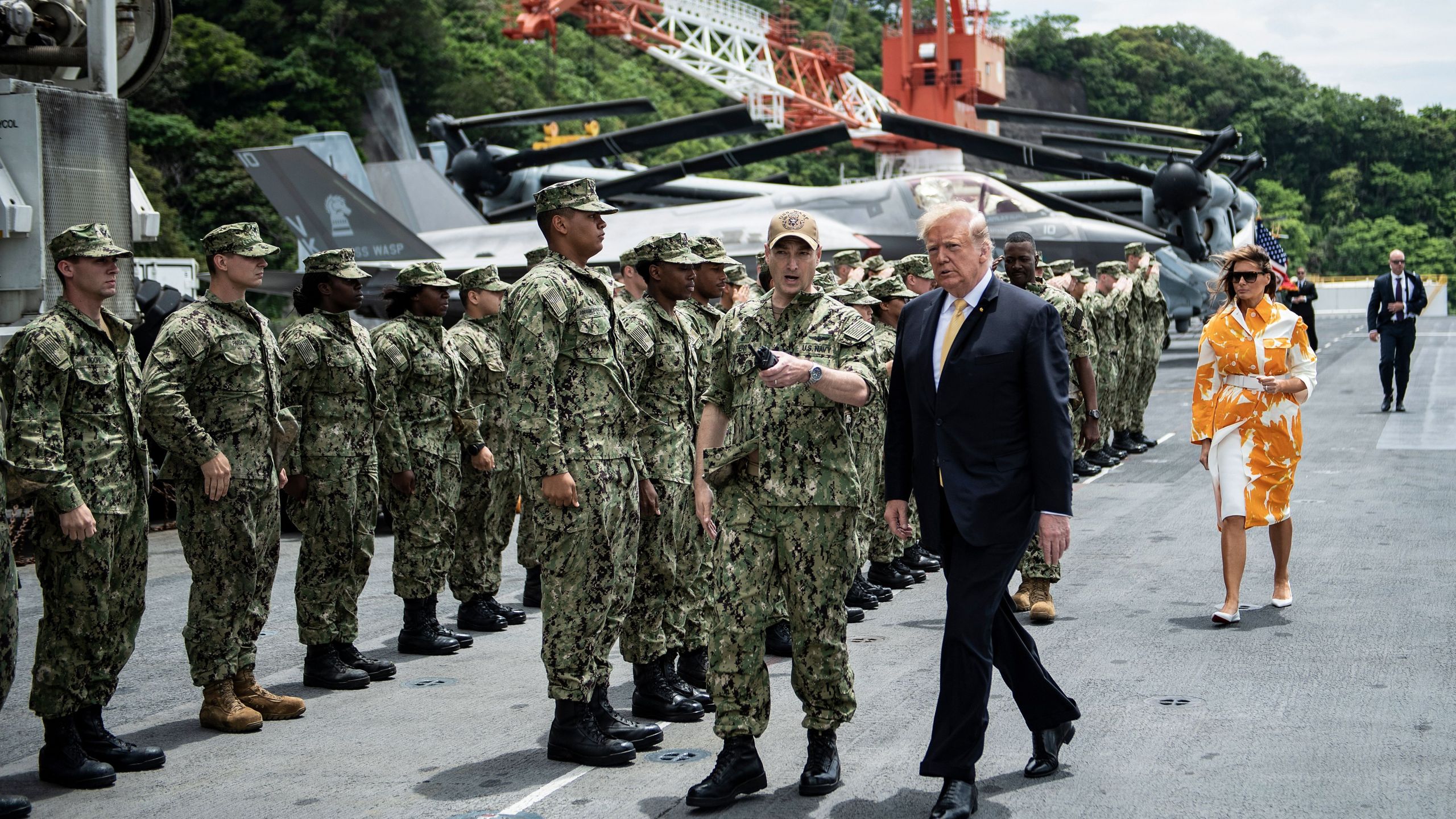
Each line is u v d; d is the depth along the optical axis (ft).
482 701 17.63
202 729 16.53
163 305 36.06
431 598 20.84
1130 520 30.86
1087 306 37.60
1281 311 20.56
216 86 150.20
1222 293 21.26
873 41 296.30
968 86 192.13
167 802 13.64
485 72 190.90
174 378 15.61
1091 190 97.19
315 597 18.49
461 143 103.24
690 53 166.81
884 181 75.41
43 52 23.57
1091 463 40.29
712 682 13.21
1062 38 415.44
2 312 21.59
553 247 15.08
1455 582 22.74
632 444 15.19
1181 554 26.53
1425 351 90.07
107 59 23.71
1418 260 400.47
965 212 12.69
